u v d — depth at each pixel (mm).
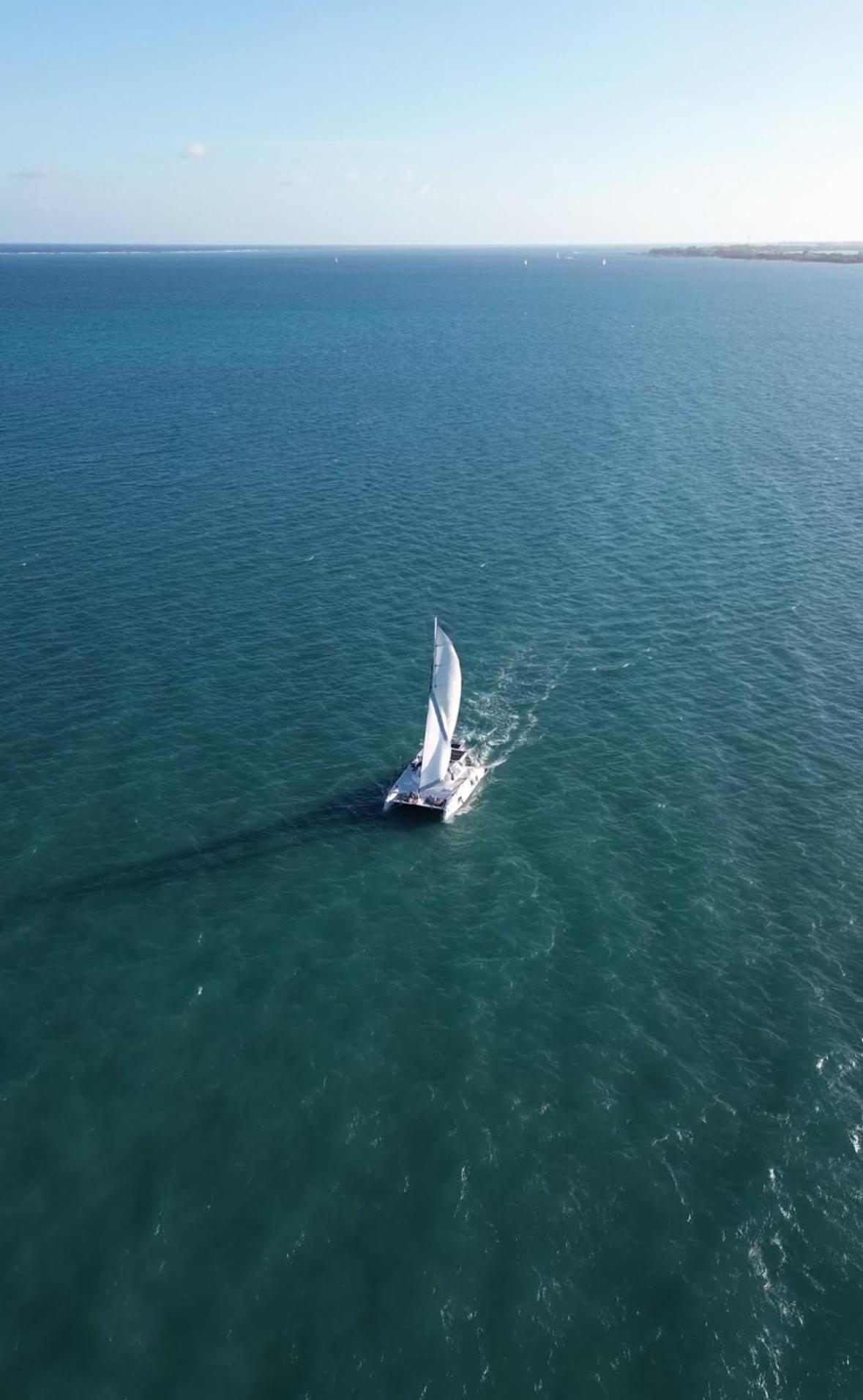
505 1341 34031
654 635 86312
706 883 56656
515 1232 37594
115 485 123688
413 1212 38312
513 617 89625
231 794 64188
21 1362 33375
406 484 126750
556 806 63750
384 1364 33375
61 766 66500
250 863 58062
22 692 75375
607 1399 32469
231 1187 39188
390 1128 41750
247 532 109188
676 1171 40062
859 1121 42156
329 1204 38562
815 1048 45875
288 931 52938
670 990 49344
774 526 111625
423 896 55781
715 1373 33188
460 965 50844
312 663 80938
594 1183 39562
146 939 52156
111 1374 33062
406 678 78875
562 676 79688
